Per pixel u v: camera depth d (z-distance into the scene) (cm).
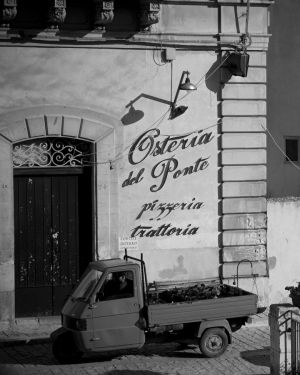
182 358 1566
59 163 1797
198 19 1816
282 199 1911
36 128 1750
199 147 1844
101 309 1487
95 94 1777
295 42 2238
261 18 1847
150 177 1822
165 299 1602
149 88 1805
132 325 1503
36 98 1744
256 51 1852
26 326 1772
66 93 1759
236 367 1505
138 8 1766
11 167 1745
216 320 1545
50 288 1817
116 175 1802
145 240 1827
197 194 1850
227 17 1828
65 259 1822
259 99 1861
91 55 1767
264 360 1552
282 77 2225
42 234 1808
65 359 1532
